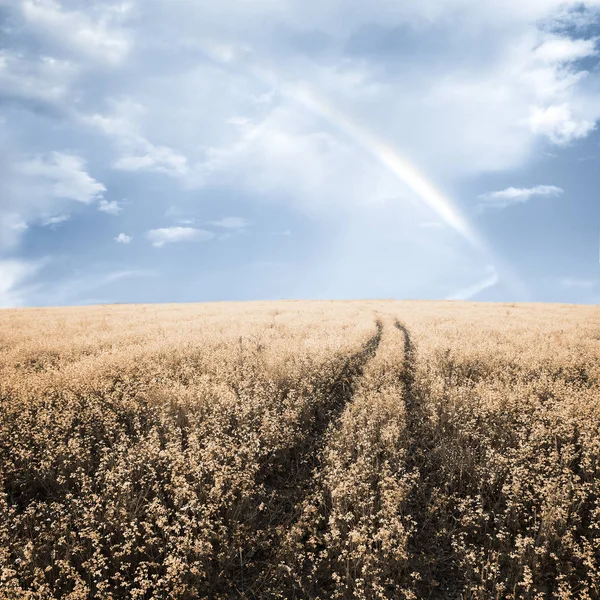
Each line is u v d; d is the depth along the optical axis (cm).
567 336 1900
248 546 528
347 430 795
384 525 499
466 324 2475
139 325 2405
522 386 1039
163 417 816
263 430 775
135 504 570
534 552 486
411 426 884
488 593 450
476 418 855
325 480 625
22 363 1323
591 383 1146
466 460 691
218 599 449
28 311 3738
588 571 450
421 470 711
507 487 582
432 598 458
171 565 448
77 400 926
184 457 652
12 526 503
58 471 668
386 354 1451
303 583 476
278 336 1894
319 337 1869
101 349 1616
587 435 704
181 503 555
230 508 568
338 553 512
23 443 719
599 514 538
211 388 999
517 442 762
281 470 713
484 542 529
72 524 548
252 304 4984
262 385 1079
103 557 458
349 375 1291
